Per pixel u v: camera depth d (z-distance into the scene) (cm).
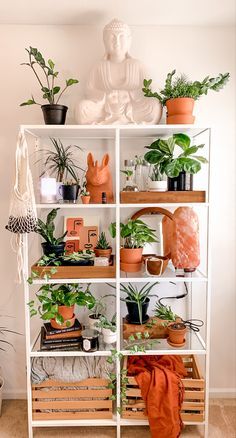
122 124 185
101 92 194
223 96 205
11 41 200
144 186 198
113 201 191
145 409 183
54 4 178
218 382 221
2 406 213
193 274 187
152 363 192
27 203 167
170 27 203
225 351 221
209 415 205
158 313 202
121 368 189
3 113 203
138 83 194
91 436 190
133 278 179
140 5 180
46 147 204
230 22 199
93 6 181
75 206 175
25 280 177
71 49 202
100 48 202
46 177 187
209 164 175
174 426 174
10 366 219
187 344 191
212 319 218
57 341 184
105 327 186
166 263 187
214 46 204
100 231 209
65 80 203
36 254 210
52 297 188
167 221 203
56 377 183
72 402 185
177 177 179
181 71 204
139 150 206
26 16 191
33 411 186
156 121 189
